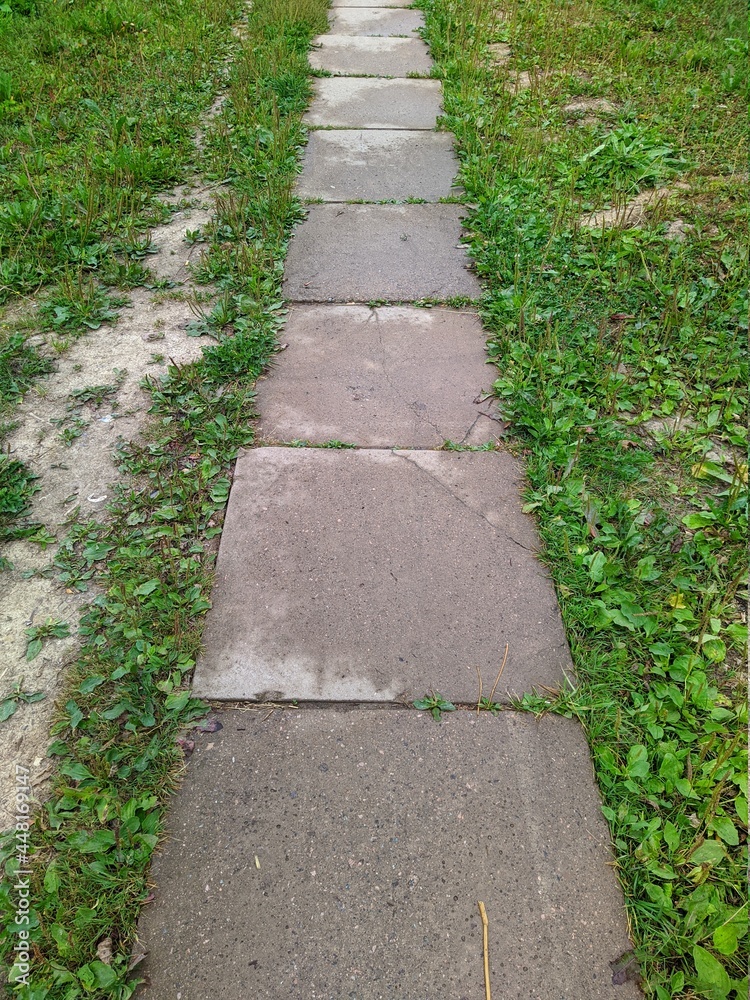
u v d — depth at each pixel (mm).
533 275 4082
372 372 3494
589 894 1864
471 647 2389
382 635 2412
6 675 2287
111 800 1988
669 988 1703
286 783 2055
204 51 6855
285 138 5426
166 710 2201
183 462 3021
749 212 4566
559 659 2371
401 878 1879
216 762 2100
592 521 2754
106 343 3672
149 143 5371
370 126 5812
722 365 3502
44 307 3820
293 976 1725
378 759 2111
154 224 4578
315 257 4293
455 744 2150
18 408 3270
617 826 1973
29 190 4691
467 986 1717
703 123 5758
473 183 4875
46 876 1840
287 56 6785
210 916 1814
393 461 3033
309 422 3215
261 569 2604
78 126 5598
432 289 4059
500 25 7695
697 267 4148
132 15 7352
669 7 7953
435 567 2627
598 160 5188
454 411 3291
